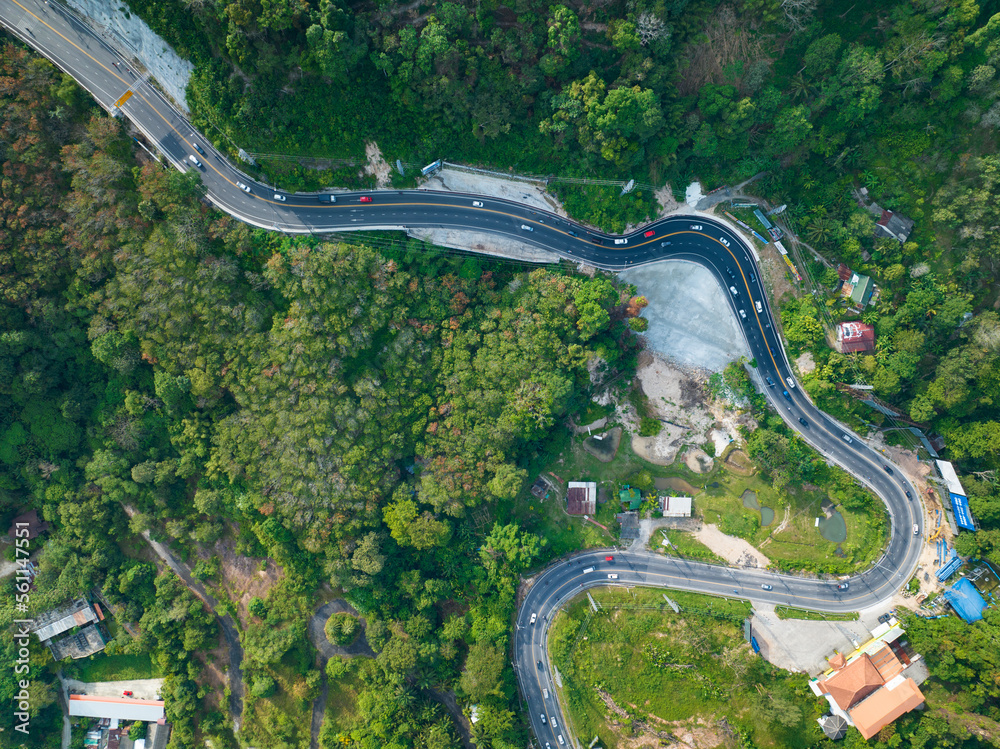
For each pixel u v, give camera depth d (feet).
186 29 244.22
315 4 231.71
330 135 258.78
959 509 269.44
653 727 275.80
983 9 234.58
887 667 263.70
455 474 279.28
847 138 261.44
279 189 269.44
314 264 260.42
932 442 277.85
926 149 253.24
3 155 244.63
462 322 279.28
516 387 273.33
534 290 273.13
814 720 267.18
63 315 265.75
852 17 243.81
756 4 236.22
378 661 277.44
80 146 252.01
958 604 262.88
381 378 279.69
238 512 282.56
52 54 253.24
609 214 273.13
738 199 273.54
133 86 257.14
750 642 277.23
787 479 277.23
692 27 240.73
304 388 269.85
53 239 253.03
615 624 281.95
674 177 271.28
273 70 243.81
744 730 269.64
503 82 247.29
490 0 234.17
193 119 260.01
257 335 268.82
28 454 281.95
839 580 279.08
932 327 265.13
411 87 246.27
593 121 245.45
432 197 273.75
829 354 273.54
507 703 276.00
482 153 267.39
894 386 262.06
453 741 276.00
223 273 263.49
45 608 282.56
